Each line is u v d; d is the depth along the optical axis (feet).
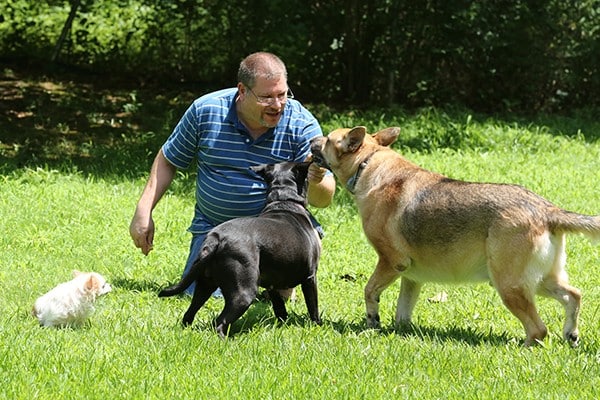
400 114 81.71
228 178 35.68
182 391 24.07
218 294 36.11
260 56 34.19
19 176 56.80
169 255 42.39
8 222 46.19
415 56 88.58
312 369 26.13
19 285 36.14
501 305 36.27
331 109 86.58
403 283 33.09
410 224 31.35
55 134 71.87
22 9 95.20
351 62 89.51
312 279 31.76
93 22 93.30
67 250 42.29
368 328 32.14
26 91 83.46
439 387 25.09
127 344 27.73
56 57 90.53
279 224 30.58
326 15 88.43
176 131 36.40
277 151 35.70
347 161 33.47
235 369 25.94
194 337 28.30
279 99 34.06
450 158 65.62
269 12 85.87
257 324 31.42
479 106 90.48
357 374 25.98
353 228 48.06
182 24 90.94
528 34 87.10
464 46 85.76
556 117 84.84
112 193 53.72
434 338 30.50
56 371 24.98
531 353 28.40
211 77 91.86
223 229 29.43
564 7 87.15
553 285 30.09
